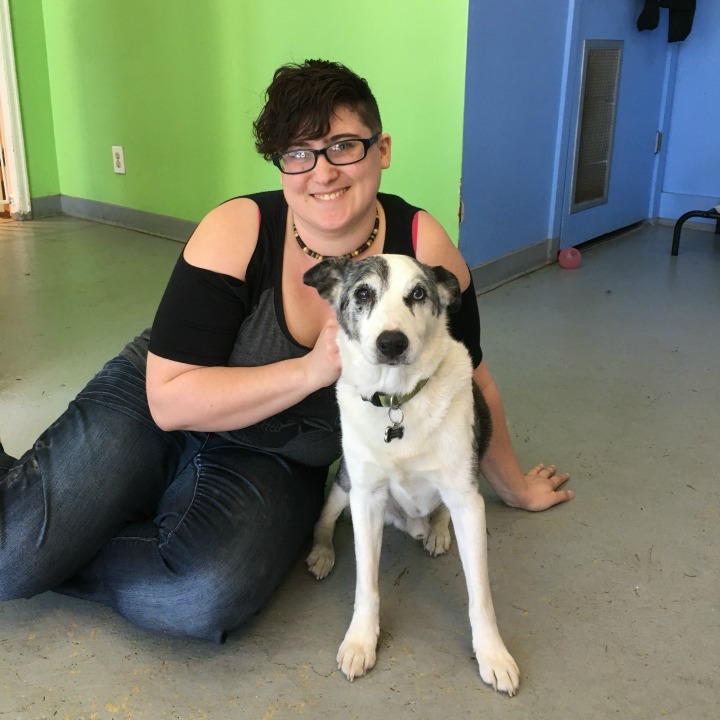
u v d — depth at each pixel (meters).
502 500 2.04
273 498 1.62
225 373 1.55
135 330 3.24
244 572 1.50
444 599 1.70
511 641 1.55
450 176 3.37
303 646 1.56
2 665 1.51
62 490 1.54
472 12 3.10
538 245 4.10
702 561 1.79
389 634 1.59
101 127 5.00
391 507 1.80
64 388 2.69
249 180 4.27
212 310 1.53
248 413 1.54
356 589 1.57
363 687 1.45
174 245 4.67
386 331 1.33
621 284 3.86
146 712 1.39
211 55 4.14
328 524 1.82
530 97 3.68
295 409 1.65
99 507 1.57
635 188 4.88
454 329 1.70
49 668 1.50
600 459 2.25
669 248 4.51
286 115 1.40
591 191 4.45
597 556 1.82
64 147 5.34
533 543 1.87
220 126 4.27
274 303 1.56
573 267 4.13
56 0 4.90
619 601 1.66
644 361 2.93
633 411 2.54
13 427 2.40
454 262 1.67
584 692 1.42
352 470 1.52
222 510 1.55
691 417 2.49
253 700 1.42
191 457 1.75
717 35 4.61
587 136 4.22
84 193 5.36
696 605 1.65
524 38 3.50
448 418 1.45
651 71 4.64
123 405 1.68
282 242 1.56
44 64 5.17
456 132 3.28
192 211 4.66
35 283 3.89
